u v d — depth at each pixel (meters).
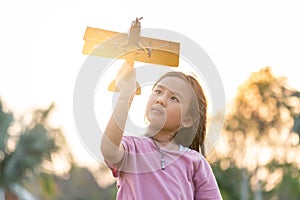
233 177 30.73
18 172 30.69
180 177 4.48
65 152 31.41
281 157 33.34
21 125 30.81
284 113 32.72
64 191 48.31
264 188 32.56
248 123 32.38
